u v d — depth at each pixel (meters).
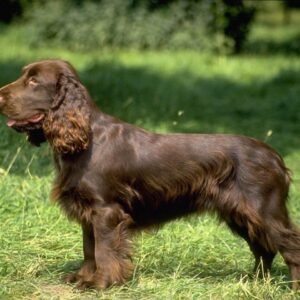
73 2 31.94
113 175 7.15
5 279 7.37
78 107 7.10
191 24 31.14
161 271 7.81
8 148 11.38
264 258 7.67
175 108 18.55
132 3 31.62
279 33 38.19
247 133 16.69
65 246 8.45
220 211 7.34
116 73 21.81
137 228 7.45
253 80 24.39
